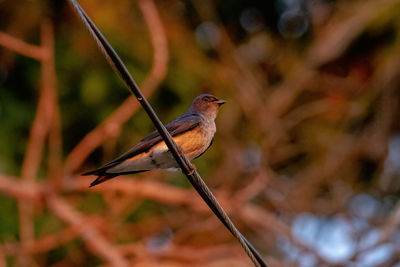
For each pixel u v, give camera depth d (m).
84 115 14.50
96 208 14.30
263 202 16.17
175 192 13.84
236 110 16.34
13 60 14.35
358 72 17.77
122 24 14.64
